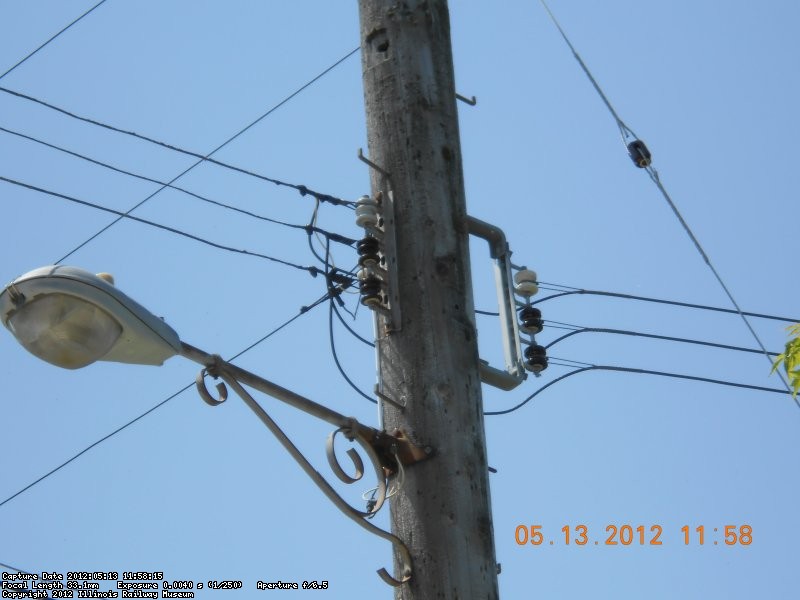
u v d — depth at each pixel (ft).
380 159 45.29
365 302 42.60
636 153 57.52
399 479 40.11
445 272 43.19
